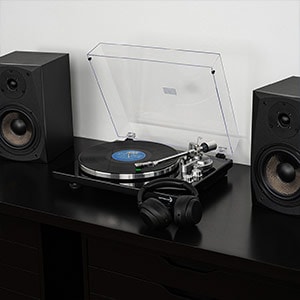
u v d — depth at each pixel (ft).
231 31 7.86
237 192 7.52
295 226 6.80
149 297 7.02
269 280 6.38
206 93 7.63
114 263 7.10
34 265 7.61
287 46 7.63
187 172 7.54
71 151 8.68
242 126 8.09
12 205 7.31
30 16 9.01
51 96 8.25
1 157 8.44
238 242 6.53
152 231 6.75
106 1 8.47
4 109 8.23
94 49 8.18
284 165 6.92
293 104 6.64
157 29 8.27
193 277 6.73
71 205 7.29
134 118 8.47
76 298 8.08
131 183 7.35
